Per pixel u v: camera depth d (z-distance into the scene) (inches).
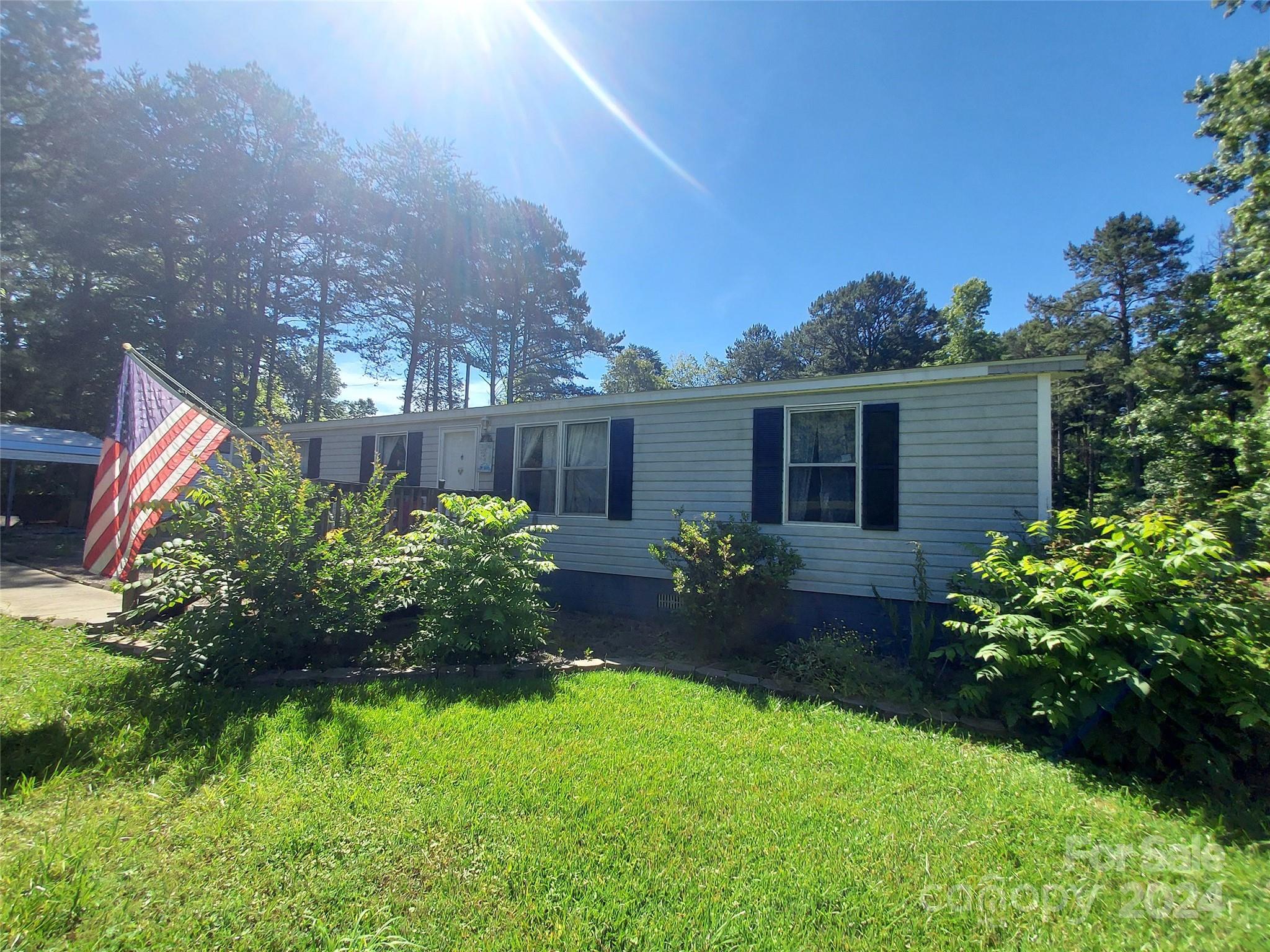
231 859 85.0
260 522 181.2
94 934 69.9
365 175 898.7
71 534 569.6
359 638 204.2
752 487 260.4
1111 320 989.2
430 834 92.8
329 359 1061.8
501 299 1051.9
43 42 714.2
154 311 752.3
